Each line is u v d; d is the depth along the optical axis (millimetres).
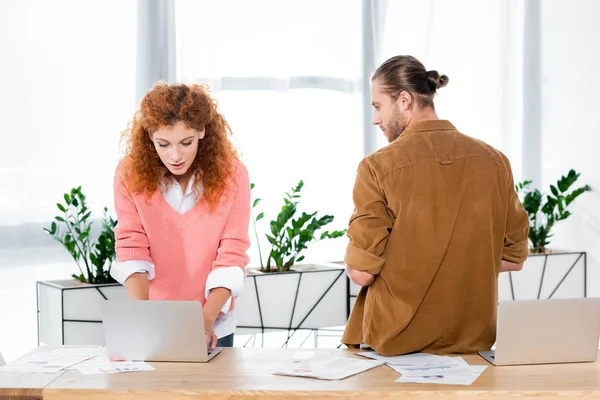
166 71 3846
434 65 4379
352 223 2113
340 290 3854
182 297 2291
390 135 2229
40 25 3650
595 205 4367
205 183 2240
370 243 2080
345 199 4254
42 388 1842
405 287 2090
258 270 3848
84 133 3744
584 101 4395
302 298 3770
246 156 4055
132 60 3807
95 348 2262
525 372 1950
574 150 4484
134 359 2090
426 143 2107
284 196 4137
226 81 3994
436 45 4379
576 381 1870
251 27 4020
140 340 2070
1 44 3590
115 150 3795
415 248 2078
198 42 3910
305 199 4184
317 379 1900
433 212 2070
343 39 4203
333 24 4184
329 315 3838
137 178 2232
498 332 1984
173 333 2047
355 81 4238
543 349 2016
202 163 2258
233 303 2316
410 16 4324
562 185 4312
